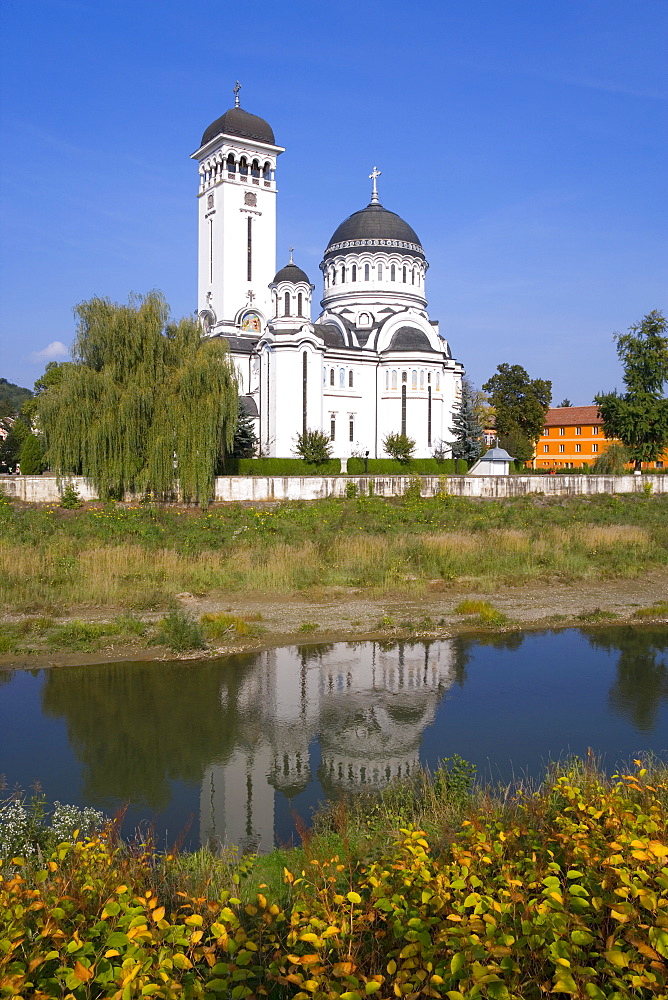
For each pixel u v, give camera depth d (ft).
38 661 74.08
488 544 129.80
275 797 45.91
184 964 19.11
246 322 277.03
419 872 22.38
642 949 18.12
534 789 42.93
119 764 51.03
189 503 164.66
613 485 228.22
